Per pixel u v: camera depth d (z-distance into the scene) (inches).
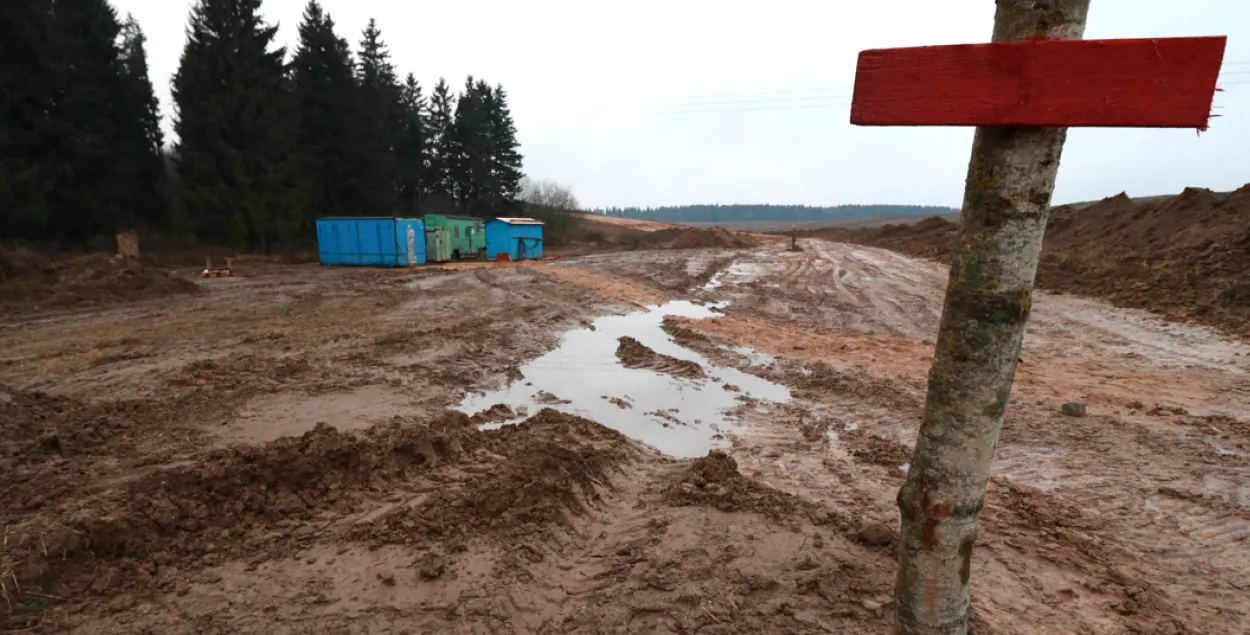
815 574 153.6
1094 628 142.2
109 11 1124.5
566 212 2343.8
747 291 721.0
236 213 1156.5
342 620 140.6
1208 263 523.5
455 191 2023.9
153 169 1199.6
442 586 152.9
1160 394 315.0
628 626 138.1
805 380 358.9
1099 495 211.9
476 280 817.5
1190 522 193.3
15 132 929.5
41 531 151.7
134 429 252.2
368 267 1076.5
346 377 341.7
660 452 257.3
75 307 569.6
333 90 1438.2
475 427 266.1
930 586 81.3
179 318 523.2
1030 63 63.9
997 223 70.3
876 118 72.8
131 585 148.9
